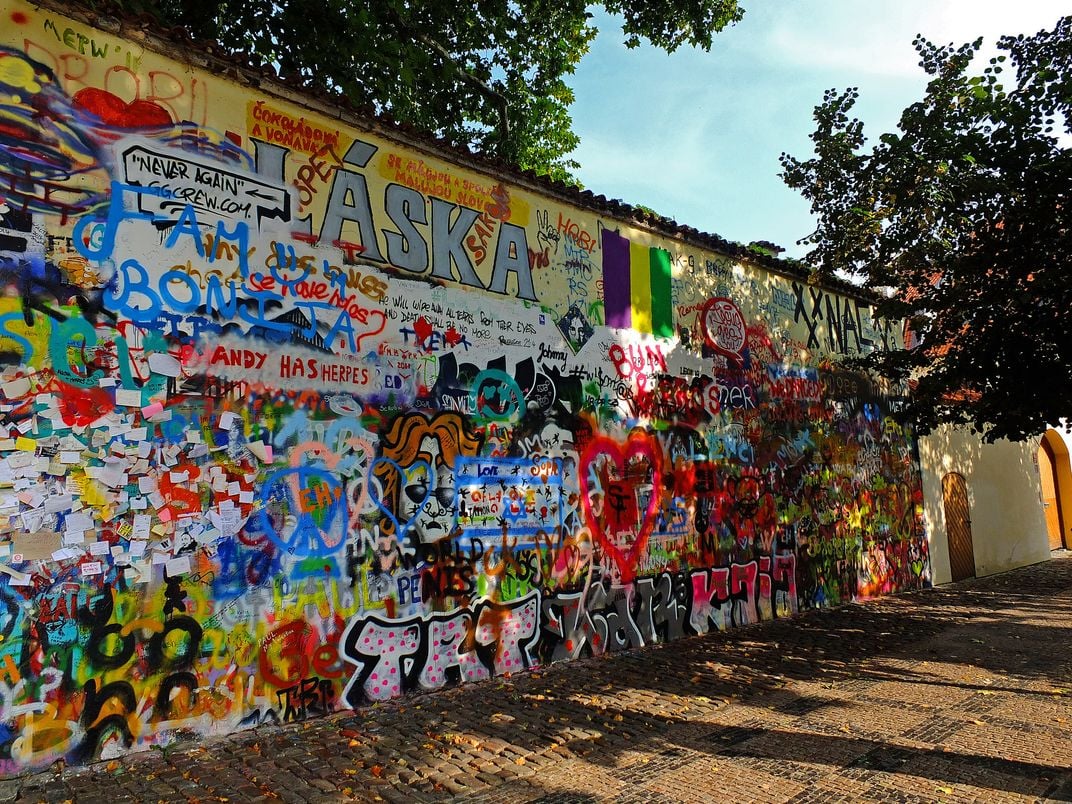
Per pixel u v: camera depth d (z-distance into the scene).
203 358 5.26
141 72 5.18
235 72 5.59
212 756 4.71
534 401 7.61
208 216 5.40
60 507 4.55
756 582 10.19
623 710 5.88
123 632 4.73
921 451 14.33
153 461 4.96
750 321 10.76
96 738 4.57
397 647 6.18
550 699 6.16
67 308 4.69
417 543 6.41
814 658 7.89
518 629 7.17
